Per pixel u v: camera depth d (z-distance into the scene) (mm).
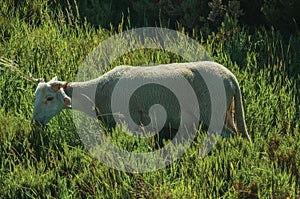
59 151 6258
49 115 6492
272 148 6430
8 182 5949
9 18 8984
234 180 5977
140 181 5898
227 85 6449
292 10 8570
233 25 8586
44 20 9250
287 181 5887
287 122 7027
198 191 5793
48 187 5957
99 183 5977
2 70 7676
